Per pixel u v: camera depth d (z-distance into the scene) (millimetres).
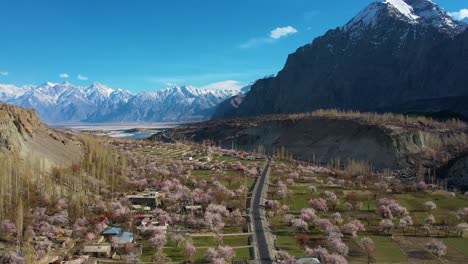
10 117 177000
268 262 102000
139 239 115688
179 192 165625
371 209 155625
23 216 114312
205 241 116438
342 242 114688
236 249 111125
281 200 166875
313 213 140375
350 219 142125
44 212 122062
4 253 94312
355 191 186375
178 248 110188
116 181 174500
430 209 156625
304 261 97812
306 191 183625
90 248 103062
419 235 127250
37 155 165625
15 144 158875
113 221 128625
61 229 114875
